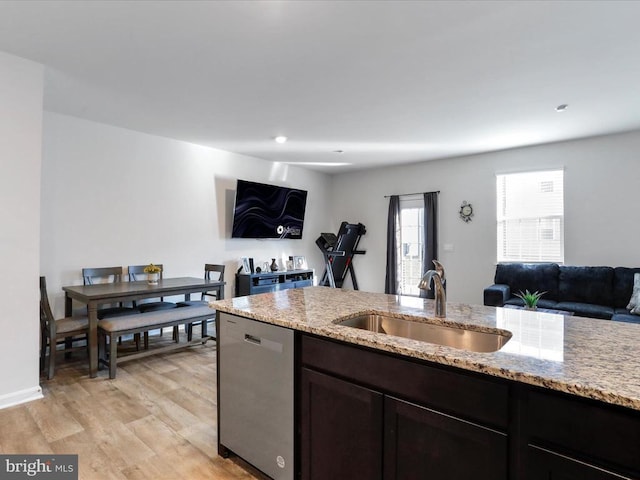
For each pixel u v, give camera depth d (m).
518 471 1.04
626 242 4.45
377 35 2.31
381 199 6.67
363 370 1.39
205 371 3.31
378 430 1.35
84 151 3.95
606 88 3.11
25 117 2.63
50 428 2.28
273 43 2.41
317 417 1.55
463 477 1.15
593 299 4.30
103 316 3.63
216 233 5.29
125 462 1.95
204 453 2.04
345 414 1.45
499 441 1.07
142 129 4.32
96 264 4.04
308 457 1.59
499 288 4.55
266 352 1.75
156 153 4.58
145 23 2.18
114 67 2.75
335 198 7.31
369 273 6.84
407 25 2.19
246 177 5.70
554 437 0.97
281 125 4.16
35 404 2.60
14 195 2.57
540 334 1.45
